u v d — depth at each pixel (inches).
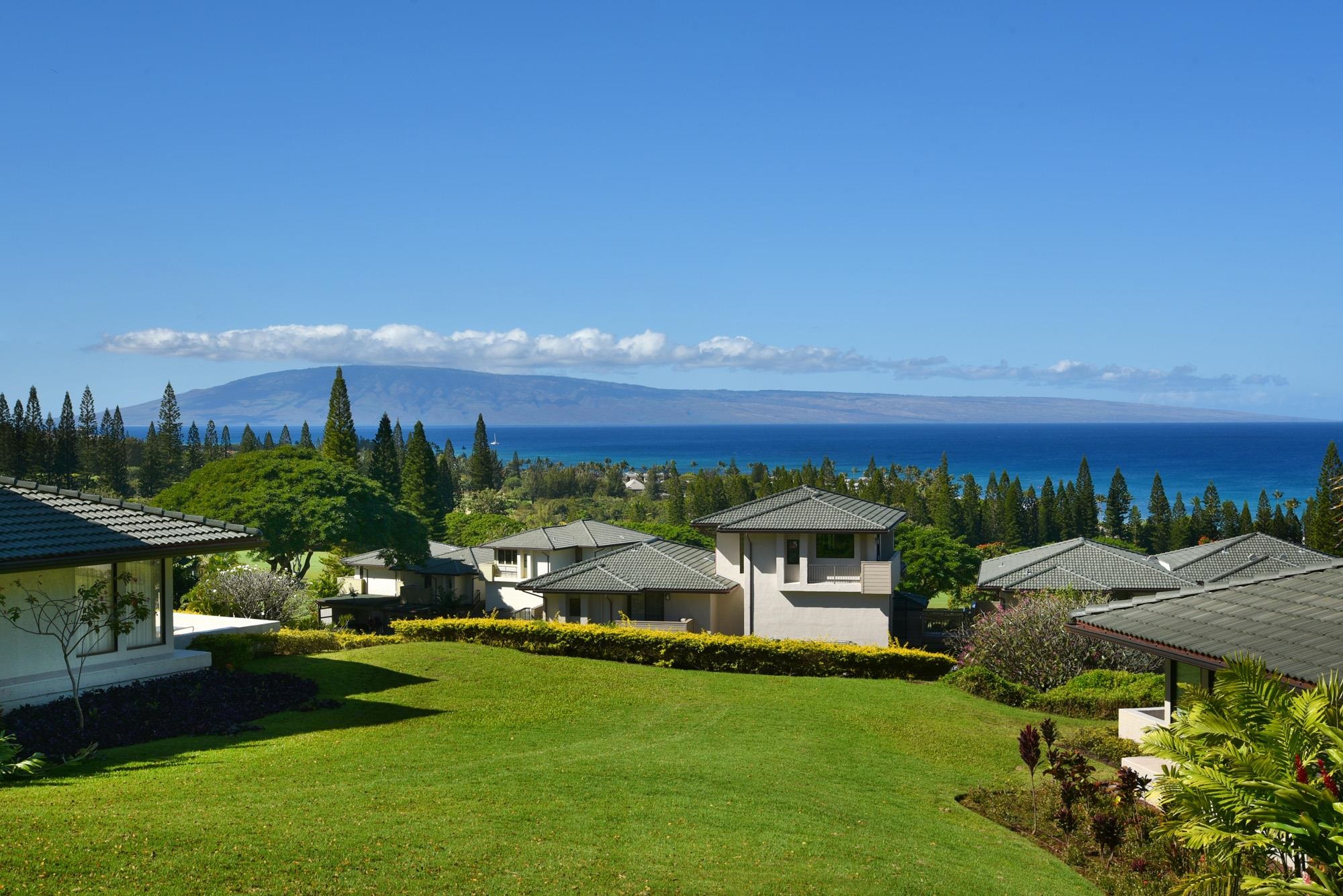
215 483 2274.9
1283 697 398.9
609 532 2407.7
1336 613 595.2
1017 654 1086.4
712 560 1728.6
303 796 494.3
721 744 726.5
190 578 1508.4
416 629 1235.2
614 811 509.0
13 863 360.8
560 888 394.6
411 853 414.6
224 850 394.9
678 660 1162.0
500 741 697.0
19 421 5068.9
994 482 4734.3
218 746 642.2
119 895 344.5
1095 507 4207.7
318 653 1048.2
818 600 1521.9
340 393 3597.4
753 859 451.5
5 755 540.1
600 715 828.0
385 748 641.0
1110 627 696.4
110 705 708.7
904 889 434.3
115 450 5191.9
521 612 2177.7
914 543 2524.6
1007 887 458.3
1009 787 666.2
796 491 1668.3
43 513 744.3
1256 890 322.0
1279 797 336.8
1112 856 519.2
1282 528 3430.1
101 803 461.4
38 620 696.4
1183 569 1541.6
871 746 758.5
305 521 2150.6
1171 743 416.8
